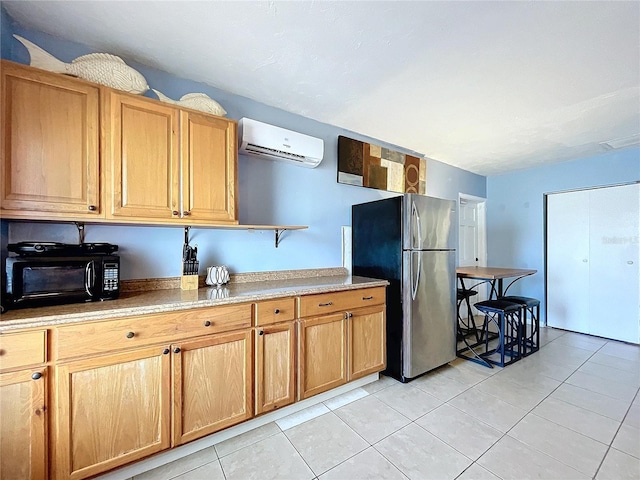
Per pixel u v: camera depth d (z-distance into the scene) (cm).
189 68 195
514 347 337
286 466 155
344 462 158
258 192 245
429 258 259
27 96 136
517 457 161
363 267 289
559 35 159
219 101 222
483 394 229
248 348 176
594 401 219
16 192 133
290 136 238
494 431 183
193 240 215
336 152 295
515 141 328
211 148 187
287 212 262
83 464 131
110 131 155
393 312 257
